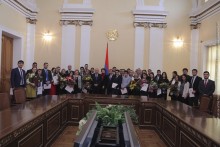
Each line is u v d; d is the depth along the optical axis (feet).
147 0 31.01
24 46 29.25
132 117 11.53
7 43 26.73
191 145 9.89
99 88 25.82
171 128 13.39
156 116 17.65
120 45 31.17
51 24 31.01
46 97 18.40
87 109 18.97
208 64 28.73
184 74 23.00
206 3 26.53
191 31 31.01
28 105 13.93
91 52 31.14
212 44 26.76
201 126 9.64
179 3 31.17
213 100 16.33
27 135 9.60
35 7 30.45
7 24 24.34
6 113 11.18
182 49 31.22
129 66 31.14
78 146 5.60
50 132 13.53
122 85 24.80
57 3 30.99
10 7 24.86
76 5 30.81
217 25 25.36
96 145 6.38
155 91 23.59
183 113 12.87
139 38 30.96
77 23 30.94
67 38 30.96
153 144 15.17
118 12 31.19
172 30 31.19
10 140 7.80
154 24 30.96
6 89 26.35
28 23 30.09
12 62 28.09
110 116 9.64
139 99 18.90
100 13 31.17
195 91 21.84
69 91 23.73
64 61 30.99
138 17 30.86
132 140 5.99
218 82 25.95
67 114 18.43
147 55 31.17
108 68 28.68
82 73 26.58
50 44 31.07
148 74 27.02
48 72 25.50
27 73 22.57
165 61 31.19
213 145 7.65
